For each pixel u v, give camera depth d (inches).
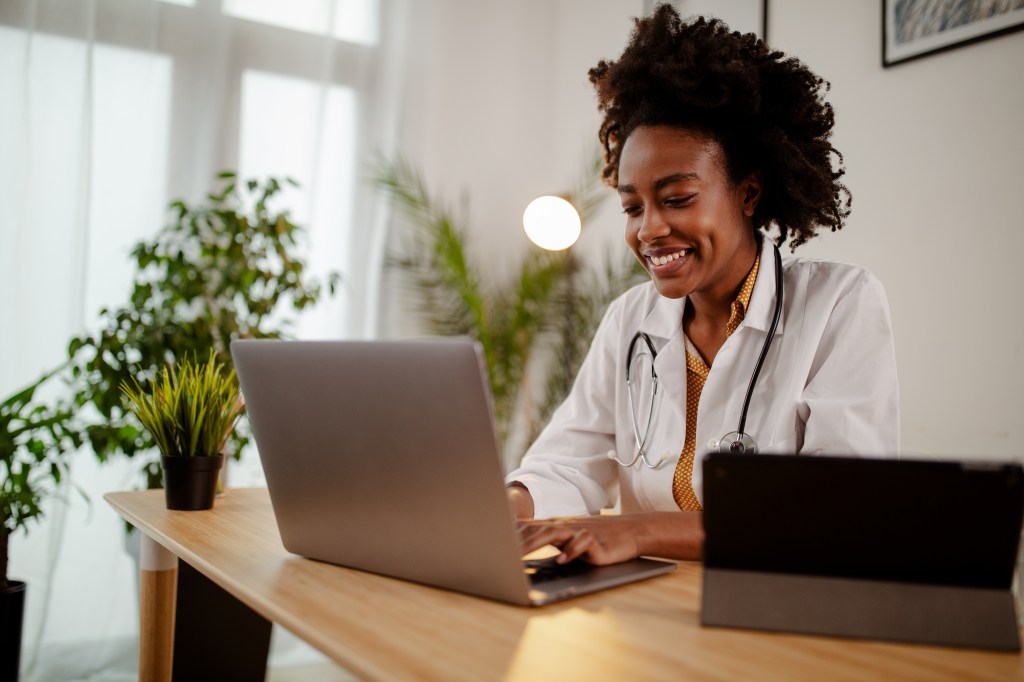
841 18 90.5
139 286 95.1
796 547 27.7
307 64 122.7
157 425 49.3
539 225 110.7
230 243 101.4
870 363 45.0
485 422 28.2
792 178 50.5
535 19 142.4
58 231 104.6
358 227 125.6
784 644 26.1
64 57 105.7
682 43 49.4
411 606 29.9
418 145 131.0
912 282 83.0
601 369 56.9
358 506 33.9
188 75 114.5
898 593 27.0
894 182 84.9
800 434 46.2
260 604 30.5
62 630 103.7
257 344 34.9
